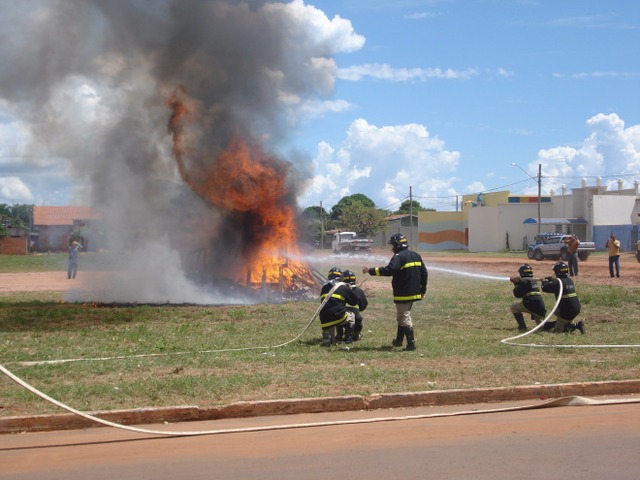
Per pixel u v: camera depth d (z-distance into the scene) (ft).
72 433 22.27
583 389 26.66
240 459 19.24
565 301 41.73
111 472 18.37
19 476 18.13
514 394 26.02
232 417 23.95
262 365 31.68
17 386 27.35
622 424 22.49
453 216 254.27
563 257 141.59
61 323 47.39
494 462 18.72
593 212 196.13
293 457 19.34
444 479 17.42
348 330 38.50
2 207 269.23
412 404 25.23
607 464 18.51
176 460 19.26
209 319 49.16
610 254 89.56
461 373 29.19
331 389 26.45
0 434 22.17
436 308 55.01
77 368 30.86
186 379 28.02
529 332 39.86
